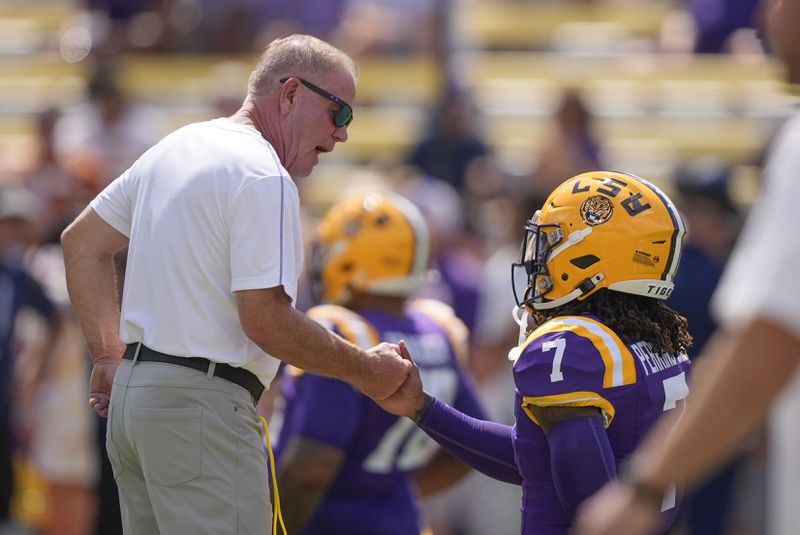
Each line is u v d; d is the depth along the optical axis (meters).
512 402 23.86
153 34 38.44
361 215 15.12
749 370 7.37
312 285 15.76
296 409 14.19
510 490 24.33
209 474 11.38
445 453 16.09
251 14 38.00
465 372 15.59
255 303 11.05
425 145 32.00
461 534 24.48
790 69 8.34
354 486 14.35
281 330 11.08
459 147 31.92
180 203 11.43
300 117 11.98
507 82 38.56
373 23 37.44
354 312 15.03
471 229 28.20
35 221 25.25
